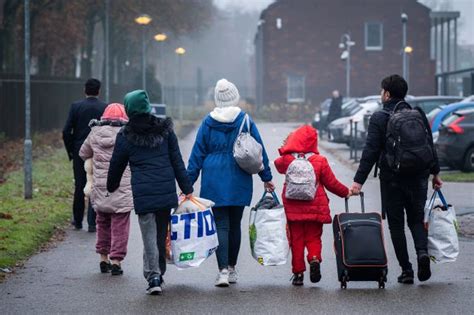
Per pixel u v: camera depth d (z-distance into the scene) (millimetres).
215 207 17328
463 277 18109
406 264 17438
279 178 39938
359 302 15812
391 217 17391
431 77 126750
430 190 35156
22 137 60844
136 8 91125
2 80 56625
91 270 19203
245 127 17422
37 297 16500
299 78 126750
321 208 17156
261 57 128750
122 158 16547
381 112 17469
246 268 19297
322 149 62156
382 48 126812
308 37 126625
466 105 45094
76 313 15211
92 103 24016
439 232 17625
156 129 16531
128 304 15867
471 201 31547
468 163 42031
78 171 24422
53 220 25766
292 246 17453
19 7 70312
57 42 78125
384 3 126375
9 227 23734
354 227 16828
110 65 102438
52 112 71062
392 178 17250
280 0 126062
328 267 19391
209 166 17344
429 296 16281
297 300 16047
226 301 16016
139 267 19484
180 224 16969
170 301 16078
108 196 18438
